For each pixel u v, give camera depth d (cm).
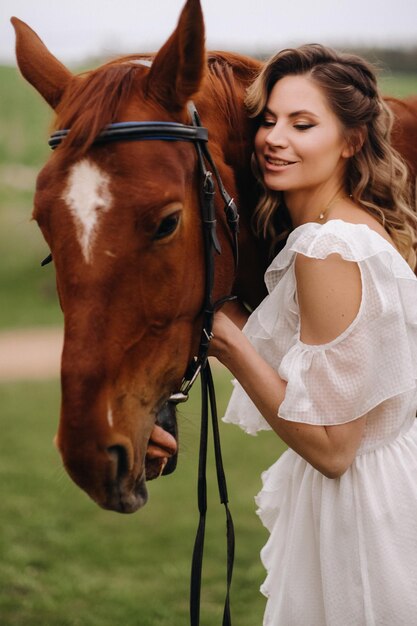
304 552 219
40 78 210
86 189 183
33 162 2244
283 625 220
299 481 224
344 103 214
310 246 201
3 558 493
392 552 207
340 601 209
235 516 560
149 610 425
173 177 188
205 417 225
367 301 200
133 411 190
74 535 533
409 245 222
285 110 214
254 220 237
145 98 193
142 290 187
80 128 186
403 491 210
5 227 1803
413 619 205
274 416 208
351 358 200
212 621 413
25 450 717
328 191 220
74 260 183
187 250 195
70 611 430
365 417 208
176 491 616
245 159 232
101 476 185
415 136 256
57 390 965
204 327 206
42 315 1463
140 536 533
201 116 217
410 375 203
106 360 183
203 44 191
